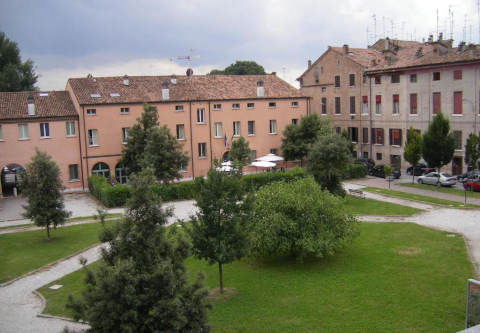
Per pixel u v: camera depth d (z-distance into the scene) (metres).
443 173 45.81
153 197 14.10
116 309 12.59
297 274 23.81
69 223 36.62
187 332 13.53
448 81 49.72
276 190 26.25
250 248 21.83
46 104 50.47
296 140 56.16
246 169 58.88
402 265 24.17
